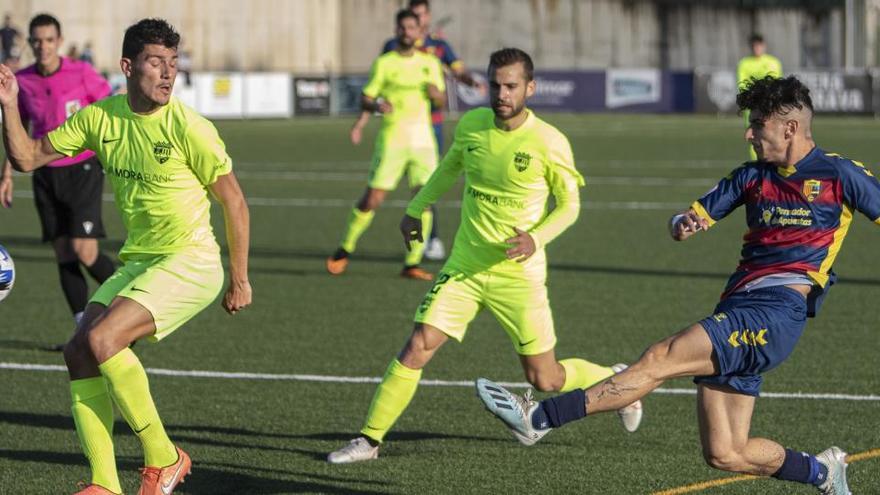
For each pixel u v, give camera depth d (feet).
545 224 48.16
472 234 49.19
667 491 45.65
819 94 342.03
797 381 63.21
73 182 70.23
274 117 333.21
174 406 58.13
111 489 41.37
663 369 38.52
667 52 462.60
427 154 96.63
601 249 112.27
